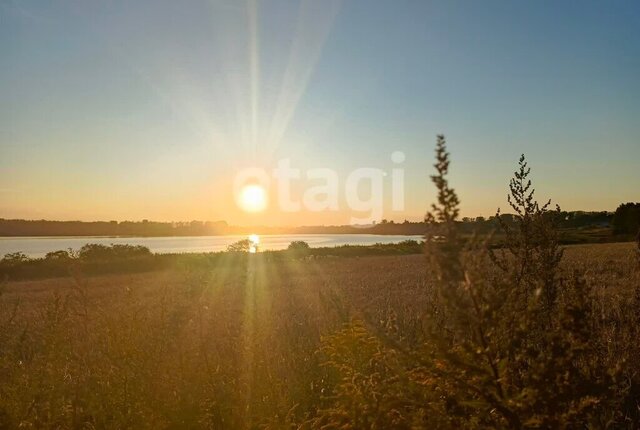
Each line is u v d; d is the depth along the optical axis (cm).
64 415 473
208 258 6106
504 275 466
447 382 313
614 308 900
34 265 5538
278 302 1841
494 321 288
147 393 481
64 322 574
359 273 3566
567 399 287
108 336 593
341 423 378
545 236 488
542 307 423
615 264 2459
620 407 438
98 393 505
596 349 406
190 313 943
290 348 751
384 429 326
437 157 273
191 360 550
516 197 508
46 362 538
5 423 447
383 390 349
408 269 3650
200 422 460
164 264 5822
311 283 2845
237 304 1662
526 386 296
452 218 270
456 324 283
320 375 570
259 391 513
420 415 319
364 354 435
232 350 652
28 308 2000
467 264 278
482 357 290
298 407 517
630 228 6328
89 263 5647
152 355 532
